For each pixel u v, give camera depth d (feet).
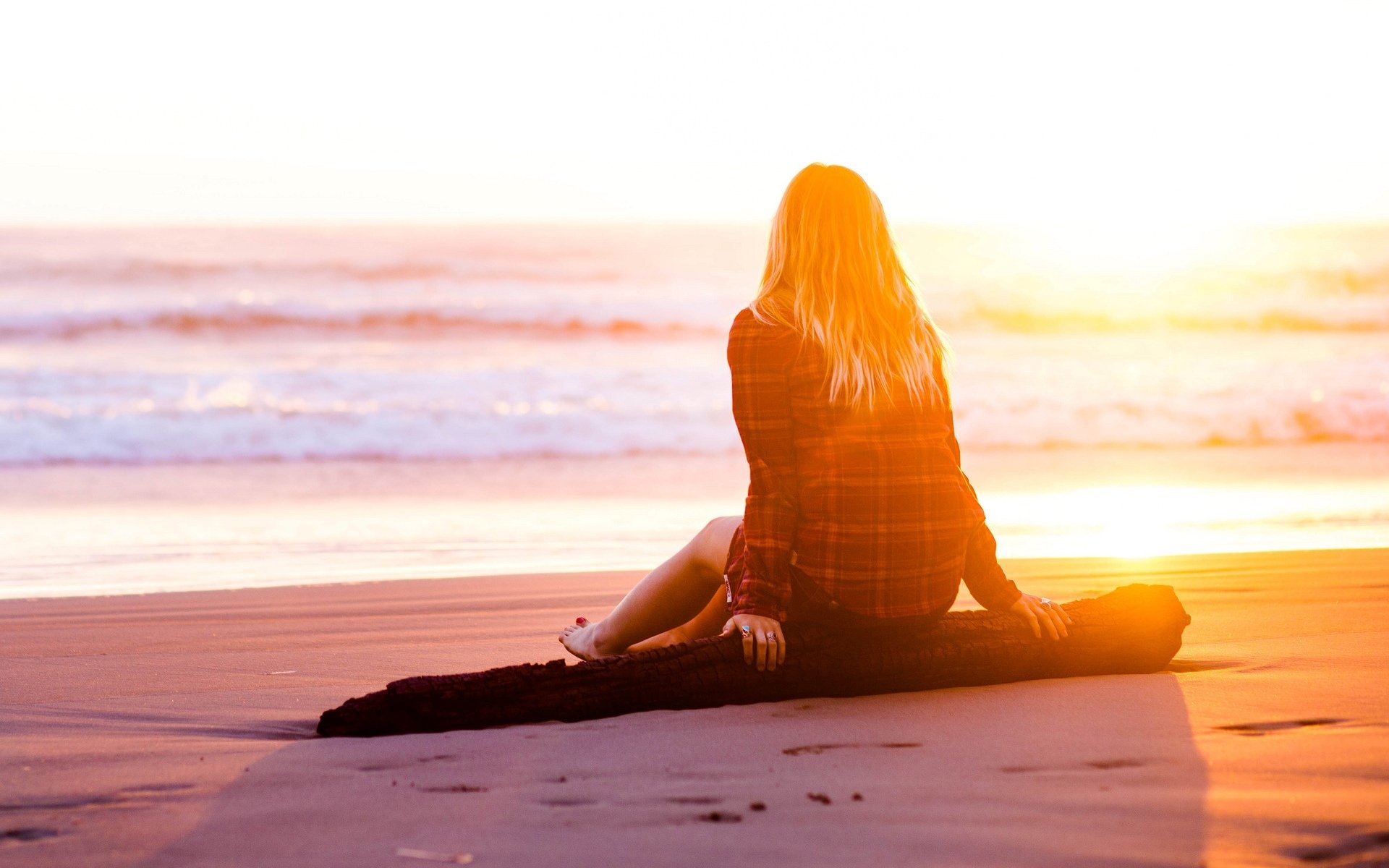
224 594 19.36
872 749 8.68
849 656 10.15
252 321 74.84
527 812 7.34
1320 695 10.23
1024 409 46.16
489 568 22.93
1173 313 78.13
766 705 10.10
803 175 10.25
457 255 115.55
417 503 32.89
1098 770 8.08
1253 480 35.94
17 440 41.75
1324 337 75.77
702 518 29.96
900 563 9.86
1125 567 19.95
